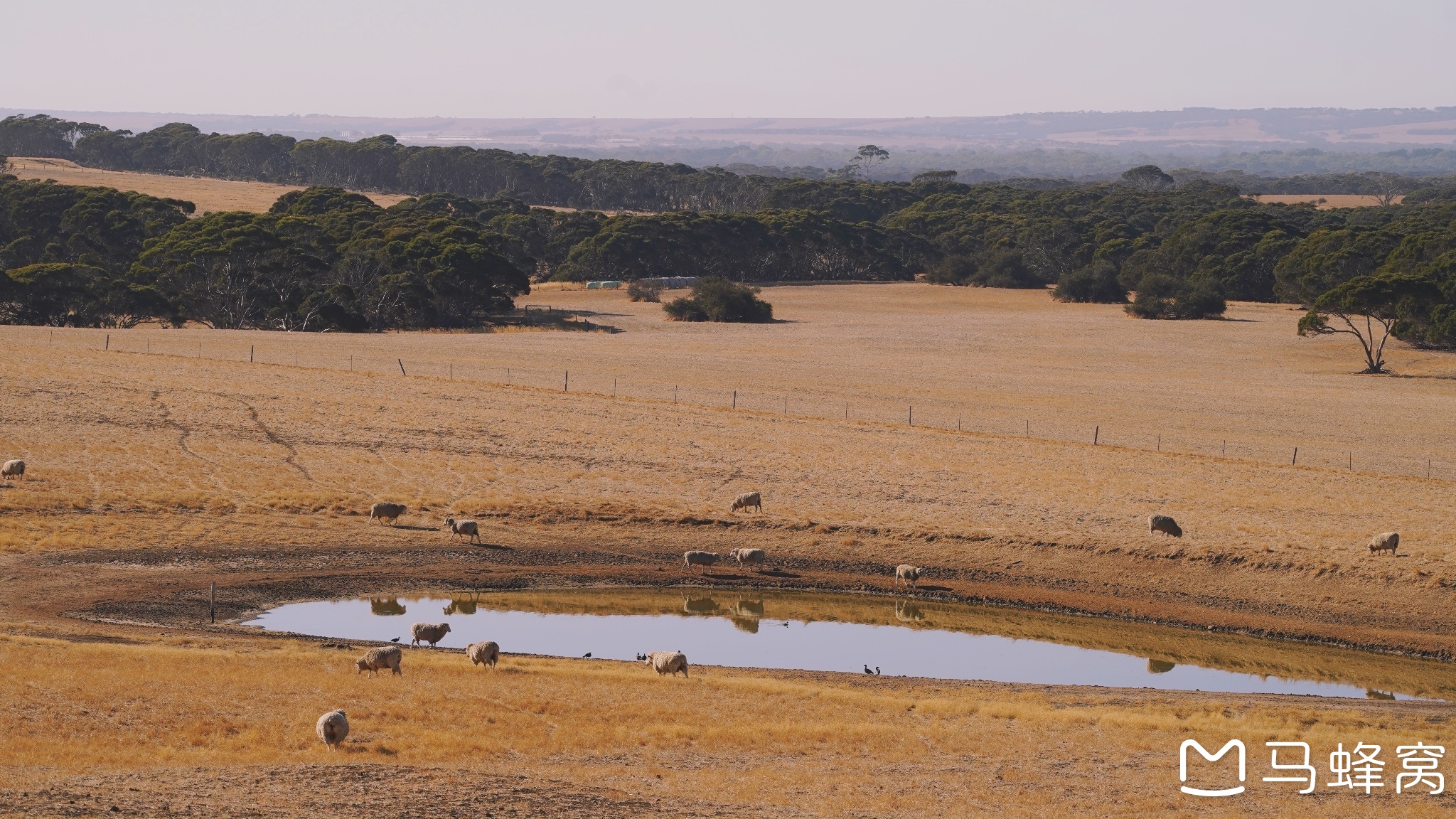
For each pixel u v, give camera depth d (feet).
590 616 203.31
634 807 95.30
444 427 329.72
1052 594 221.66
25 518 229.04
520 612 204.64
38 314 562.66
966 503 271.69
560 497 269.23
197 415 325.83
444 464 295.07
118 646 146.20
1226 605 213.87
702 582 226.17
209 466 279.08
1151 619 210.18
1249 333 654.94
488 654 152.25
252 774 96.63
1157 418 396.16
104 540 222.28
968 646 192.54
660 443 323.16
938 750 120.67
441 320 654.12
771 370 489.67
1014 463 312.71
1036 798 104.68
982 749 121.49
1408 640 197.06
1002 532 248.11
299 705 121.29
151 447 290.97
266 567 218.38
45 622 165.89
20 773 91.35
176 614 187.83
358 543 234.17
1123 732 130.31
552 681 142.92
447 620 197.06
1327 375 516.73
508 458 303.07
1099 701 150.20
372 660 140.46
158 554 218.79
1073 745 124.26
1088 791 107.76
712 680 150.41
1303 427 384.68
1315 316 544.21
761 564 235.81
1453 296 539.29
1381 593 212.02
